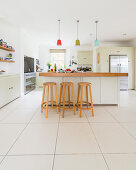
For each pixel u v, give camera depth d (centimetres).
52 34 658
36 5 371
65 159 171
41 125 276
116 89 422
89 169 154
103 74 373
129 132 245
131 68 799
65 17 451
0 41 460
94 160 169
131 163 164
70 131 249
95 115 338
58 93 412
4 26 533
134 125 276
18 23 511
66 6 376
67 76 374
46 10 400
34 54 789
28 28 568
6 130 253
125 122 292
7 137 227
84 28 568
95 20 479
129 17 454
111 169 154
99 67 806
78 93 373
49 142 211
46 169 154
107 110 379
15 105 434
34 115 338
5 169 154
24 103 459
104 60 788
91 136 230
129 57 795
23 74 596
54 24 520
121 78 786
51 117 324
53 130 253
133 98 549
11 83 475
